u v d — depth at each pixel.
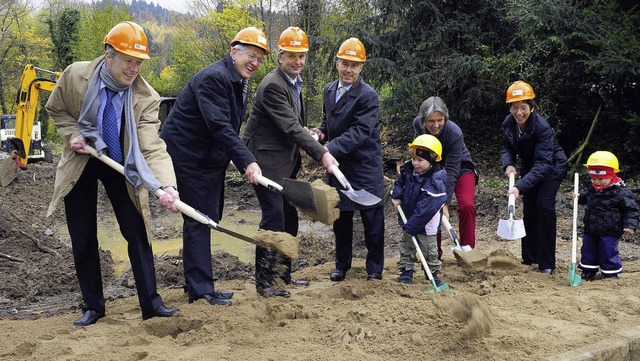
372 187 6.30
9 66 42.59
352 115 6.23
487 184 14.09
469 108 16.66
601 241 6.70
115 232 12.61
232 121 5.35
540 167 6.55
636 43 12.38
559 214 11.22
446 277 6.76
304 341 4.49
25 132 19.92
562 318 5.14
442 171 6.12
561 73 14.73
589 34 13.25
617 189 6.61
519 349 4.39
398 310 4.99
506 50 16.66
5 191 15.61
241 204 15.67
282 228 5.89
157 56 45.25
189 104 5.25
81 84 4.61
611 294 5.82
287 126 5.67
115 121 4.70
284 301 5.50
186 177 5.29
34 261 9.45
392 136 18.05
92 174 4.82
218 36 32.12
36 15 49.41
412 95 16.91
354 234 11.15
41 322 5.26
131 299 6.07
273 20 30.12
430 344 4.39
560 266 7.27
